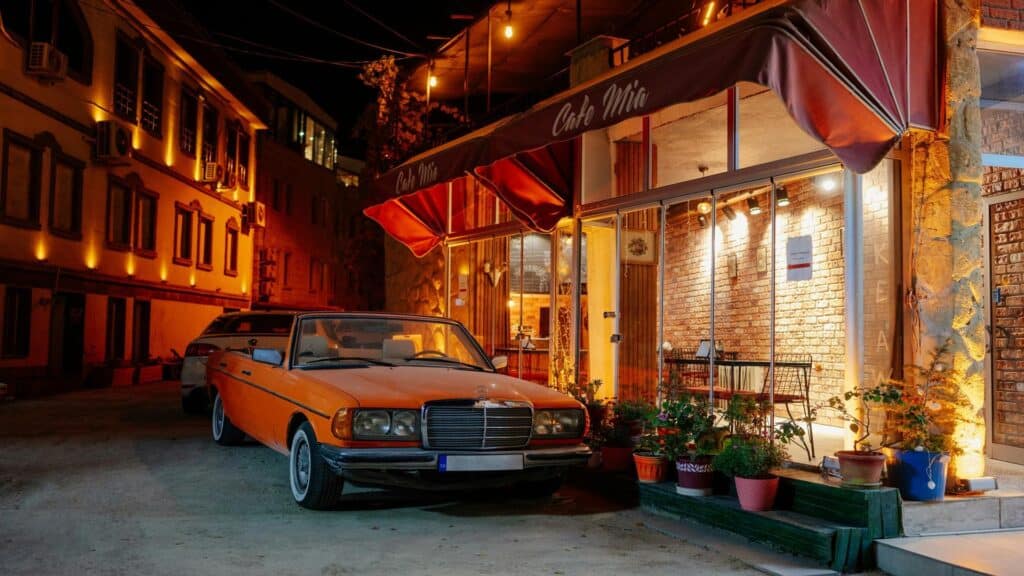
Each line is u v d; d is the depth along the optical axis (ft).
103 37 69.05
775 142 24.35
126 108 74.28
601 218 32.19
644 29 36.14
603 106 22.68
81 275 66.13
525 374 37.99
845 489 18.72
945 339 20.07
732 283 37.99
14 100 56.18
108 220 70.95
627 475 25.41
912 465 19.15
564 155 33.58
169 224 84.74
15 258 56.80
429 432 20.76
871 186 21.12
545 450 21.89
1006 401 25.63
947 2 20.34
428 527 20.70
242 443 33.01
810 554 18.12
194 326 92.53
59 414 45.91
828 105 17.93
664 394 27.66
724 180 25.72
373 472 20.51
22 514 20.98
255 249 118.32
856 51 18.10
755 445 21.13
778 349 34.71
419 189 35.27
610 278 32.83
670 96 19.97
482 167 29.86
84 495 23.40
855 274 20.90
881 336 20.93
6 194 55.88
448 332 27.76
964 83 20.31
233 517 21.15
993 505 19.40
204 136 95.20
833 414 31.27
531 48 42.91
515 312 39.47
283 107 135.13
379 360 25.67
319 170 148.36
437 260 46.60
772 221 23.89
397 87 50.24
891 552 17.65
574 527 21.21
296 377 23.26
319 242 148.56
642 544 19.60
